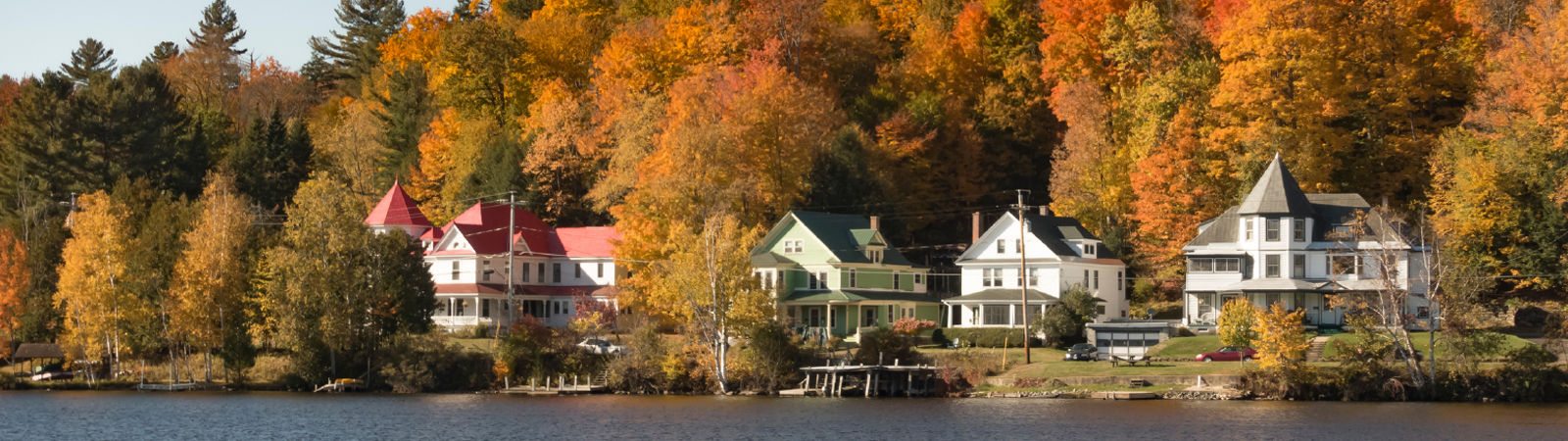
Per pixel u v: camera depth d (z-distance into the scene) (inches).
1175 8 7086.6
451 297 6717.5
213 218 6048.2
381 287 5629.9
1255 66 5989.2
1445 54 6190.9
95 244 5974.4
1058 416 4387.3
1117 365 5137.8
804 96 7091.5
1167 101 6373.0
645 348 5447.8
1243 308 4904.0
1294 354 4667.8
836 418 4429.1
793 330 5551.2
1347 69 6230.3
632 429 4234.7
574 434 4143.7
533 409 4849.9
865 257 6535.4
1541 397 4510.3
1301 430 3934.5
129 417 4667.8
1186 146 6146.7
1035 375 5068.9
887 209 7116.1
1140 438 3860.7
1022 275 5506.9
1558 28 5659.5
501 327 6633.9
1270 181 5841.5
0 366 6446.9
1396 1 6171.3
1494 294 5669.3
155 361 6284.5
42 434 4224.9
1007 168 7770.7
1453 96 6245.1
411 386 5546.3
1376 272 5113.2
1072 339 5689.0
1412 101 6323.8
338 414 4751.5
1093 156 6683.1
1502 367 4598.9
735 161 6678.2
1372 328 4741.6
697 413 4648.1
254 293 5979.3
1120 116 6756.9
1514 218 5541.3
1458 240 5452.8
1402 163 6176.2
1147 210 6215.6
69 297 5984.3
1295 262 5772.6
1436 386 4574.3
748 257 5339.6
